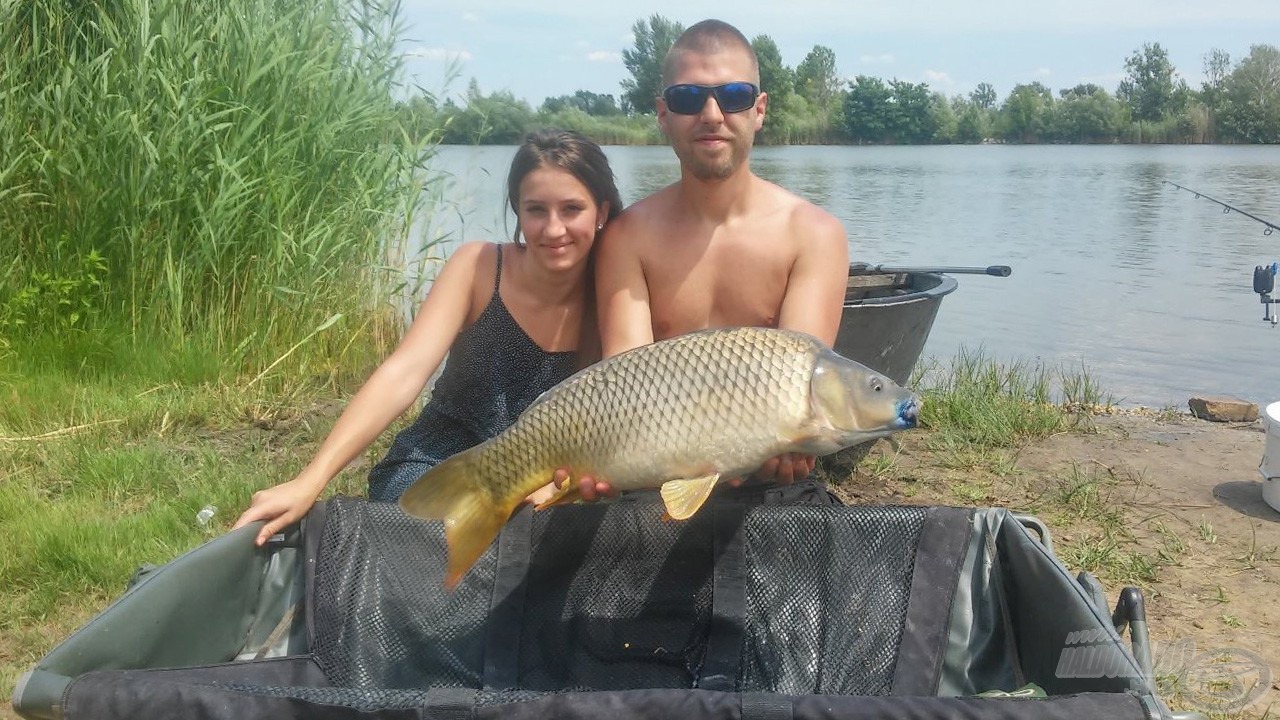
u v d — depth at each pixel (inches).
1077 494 188.1
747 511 95.4
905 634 90.5
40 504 166.1
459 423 119.1
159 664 81.5
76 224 252.7
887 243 625.9
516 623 94.1
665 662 94.7
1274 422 184.4
